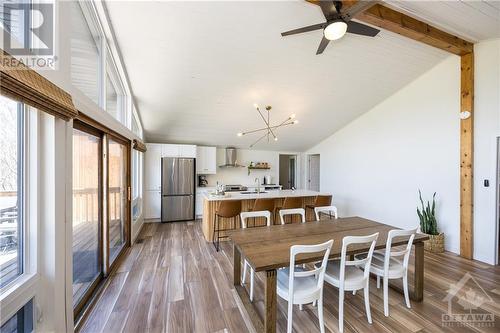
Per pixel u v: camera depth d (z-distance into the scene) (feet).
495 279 8.97
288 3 8.04
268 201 13.89
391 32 10.03
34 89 3.80
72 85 5.73
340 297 6.25
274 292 5.56
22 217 4.64
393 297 7.75
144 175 18.10
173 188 18.66
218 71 11.62
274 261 5.59
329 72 12.39
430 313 6.91
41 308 4.88
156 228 16.65
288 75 12.38
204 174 22.16
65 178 5.47
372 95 15.05
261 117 16.93
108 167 9.03
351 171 18.83
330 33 6.59
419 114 13.61
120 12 7.92
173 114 15.71
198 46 9.84
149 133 18.54
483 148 10.69
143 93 13.11
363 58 11.53
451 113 12.05
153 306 7.20
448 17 8.87
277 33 9.46
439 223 12.59
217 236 13.64
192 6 7.94
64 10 5.30
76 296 7.25
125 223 12.51
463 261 10.71
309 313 6.95
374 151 16.66
